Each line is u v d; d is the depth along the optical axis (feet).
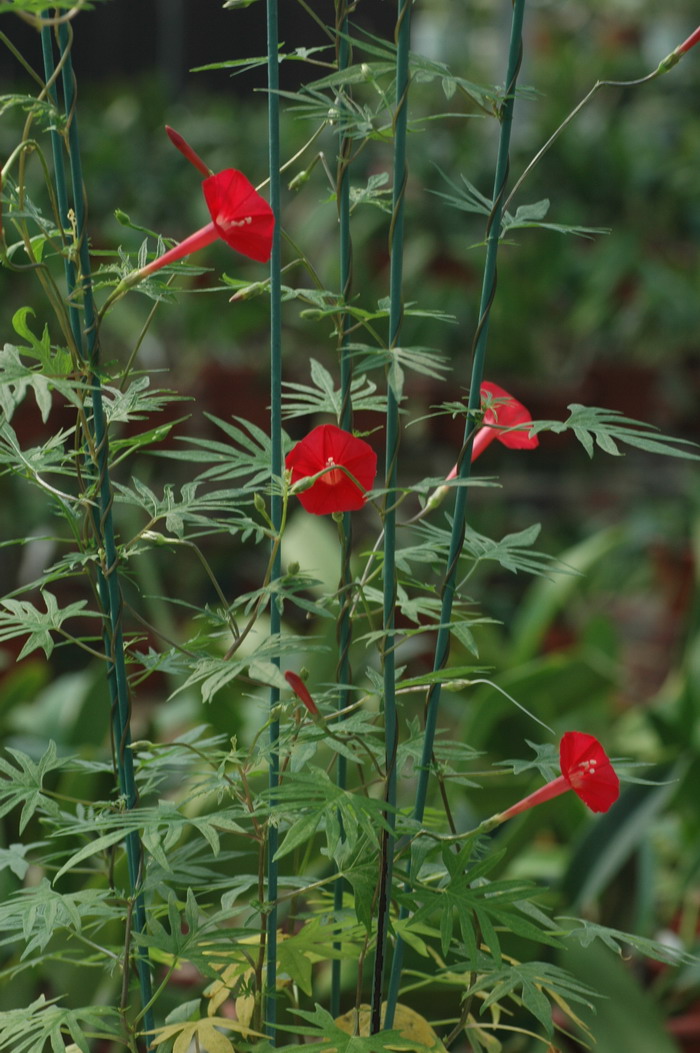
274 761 4.21
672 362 13.91
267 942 4.24
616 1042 5.13
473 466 13.05
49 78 4.16
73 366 4.09
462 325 12.85
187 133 14.76
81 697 6.46
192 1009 4.42
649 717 6.61
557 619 11.51
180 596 12.07
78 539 4.15
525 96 4.10
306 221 12.23
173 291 4.17
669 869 7.06
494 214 4.11
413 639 7.26
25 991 5.17
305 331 12.84
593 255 14.02
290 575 4.10
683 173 14.35
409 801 5.64
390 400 4.07
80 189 4.06
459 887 4.11
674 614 11.38
